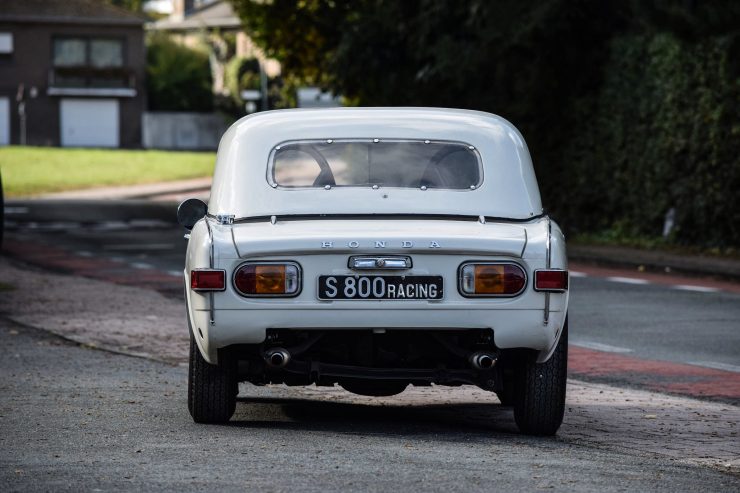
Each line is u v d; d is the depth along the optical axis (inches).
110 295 1617.9
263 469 595.5
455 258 674.2
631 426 784.3
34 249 2503.7
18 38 7519.7
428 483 566.3
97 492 545.0
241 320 672.4
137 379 967.0
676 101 2379.4
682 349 1186.6
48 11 7529.5
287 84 3464.6
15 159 6195.9
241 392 924.0
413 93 2819.9
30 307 1478.8
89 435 698.8
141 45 7652.6
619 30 2642.7
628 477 593.9
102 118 7657.5
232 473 585.3
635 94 2518.5
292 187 732.7
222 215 713.6
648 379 1017.5
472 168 741.3
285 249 668.7
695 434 759.1
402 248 667.4
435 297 673.0
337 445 668.7
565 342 711.7
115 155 6594.5
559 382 708.7
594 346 1204.5
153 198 4690.0
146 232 2972.4
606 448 695.7
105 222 3302.2
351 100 2960.1
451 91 2795.3
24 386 917.2
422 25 2659.9
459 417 817.5
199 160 6481.3
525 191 735.7
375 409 851.4
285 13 3166.8
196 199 796.6
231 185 735.1
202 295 674.8
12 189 4852.4
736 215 2282.2
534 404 712.4
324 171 738.2
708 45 2293.3
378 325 673.0
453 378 709.3
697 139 2333.9
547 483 572.4
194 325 692.1
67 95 7578.7
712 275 1998.0
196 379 726.5
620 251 2361.0
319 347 710.5
